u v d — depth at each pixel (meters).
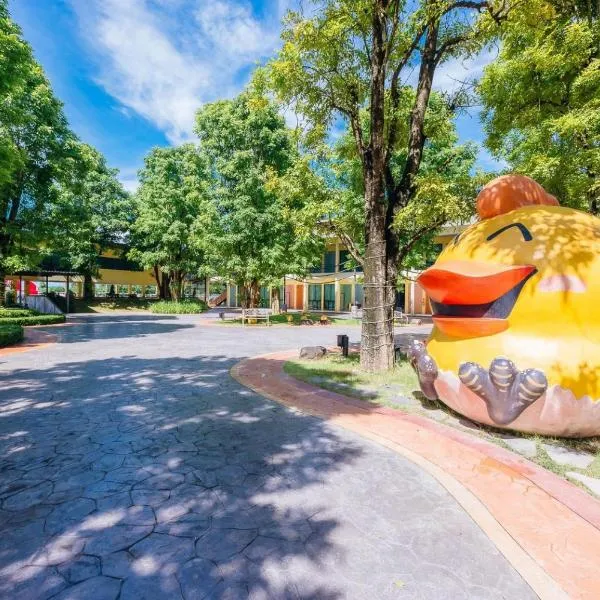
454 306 4.90
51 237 17.56
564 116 7.62
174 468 3.85
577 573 2.43
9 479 3.58
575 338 4.20
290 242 19.89
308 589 2.29
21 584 2.30
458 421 5.27
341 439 4.70
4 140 11.74
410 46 8.38
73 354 10.62
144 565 2.47
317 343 13.80
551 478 3.67
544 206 5.07
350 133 11.96
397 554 2.61
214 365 9.24
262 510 3.13
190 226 27.16
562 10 8.45
